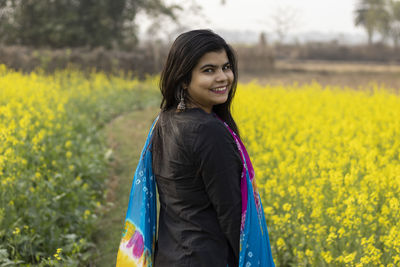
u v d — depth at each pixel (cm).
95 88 1144
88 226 376
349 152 427
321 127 596
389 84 2016
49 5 2088
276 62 3600
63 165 458
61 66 1549
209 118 146
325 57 3978
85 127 710
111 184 509
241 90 1084
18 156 376
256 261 149
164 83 157
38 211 339
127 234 168
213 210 149
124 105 1091
